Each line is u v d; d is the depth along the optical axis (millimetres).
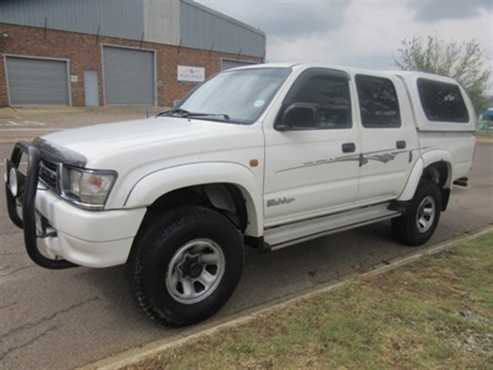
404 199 4543
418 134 4602
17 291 3428
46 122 18188
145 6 27469
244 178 3086
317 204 3701
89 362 2570
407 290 3430
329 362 2469
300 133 3445
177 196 3098
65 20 24391
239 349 2564
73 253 2631
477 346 2664
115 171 2549
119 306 3248
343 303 3164
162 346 2656
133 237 2635
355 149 3881
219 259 3100
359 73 4020
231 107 3555
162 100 29641
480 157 14844
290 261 4312
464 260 4137
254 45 34250
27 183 2672
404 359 2514
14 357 2592
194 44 30406
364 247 4805
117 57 27016
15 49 23016
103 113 23781
